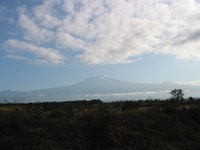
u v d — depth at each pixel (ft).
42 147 36.37
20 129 40.63
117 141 39.96
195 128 49.70
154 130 46.11
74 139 40.09
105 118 47.98
